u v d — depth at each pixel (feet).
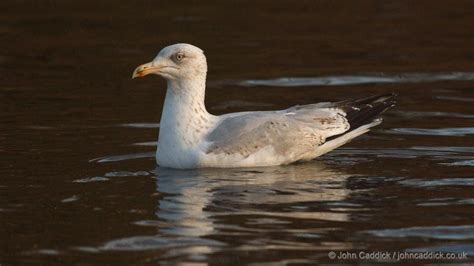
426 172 46.14
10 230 37.99
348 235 37.11
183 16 88.84
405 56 74.43
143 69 47.03
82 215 39.75
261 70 70.74
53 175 45.88
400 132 54.54
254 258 34.71
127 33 82.12
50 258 34.96
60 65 72.59
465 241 36.40
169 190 43.21
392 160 48.70
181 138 47.09
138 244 36.22
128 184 44.24
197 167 46.88
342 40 79.71
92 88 66.13
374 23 85.40
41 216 39.68
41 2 94.73
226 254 35.06
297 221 38.73
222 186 43.78
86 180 44.96
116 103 62.13
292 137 47.34
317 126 47.98
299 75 69.15
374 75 69.05
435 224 38.32
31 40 80.18
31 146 51.55
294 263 34.24
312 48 77.10
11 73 70.18
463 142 52.06
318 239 36.58
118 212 40.09
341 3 94.32
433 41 78.95
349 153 50.31
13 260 34.73
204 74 47.65
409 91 64.44
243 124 47.14
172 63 47.06
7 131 54.85
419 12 89.71
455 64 71.77
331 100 62.28
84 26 84.94
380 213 39.75
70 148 51.13
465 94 63.46
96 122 57.16
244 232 37.40
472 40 79.05
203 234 37.27
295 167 47.39
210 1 96.02
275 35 81.66
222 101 62.28
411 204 40.93
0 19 87.61
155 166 47.60
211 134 47.19
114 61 73.26
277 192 42.80
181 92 47.39
